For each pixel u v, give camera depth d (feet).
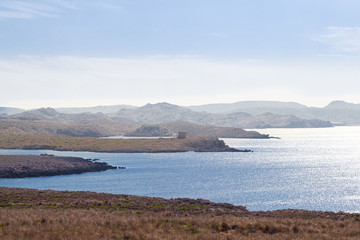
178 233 120.88
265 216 185.88
